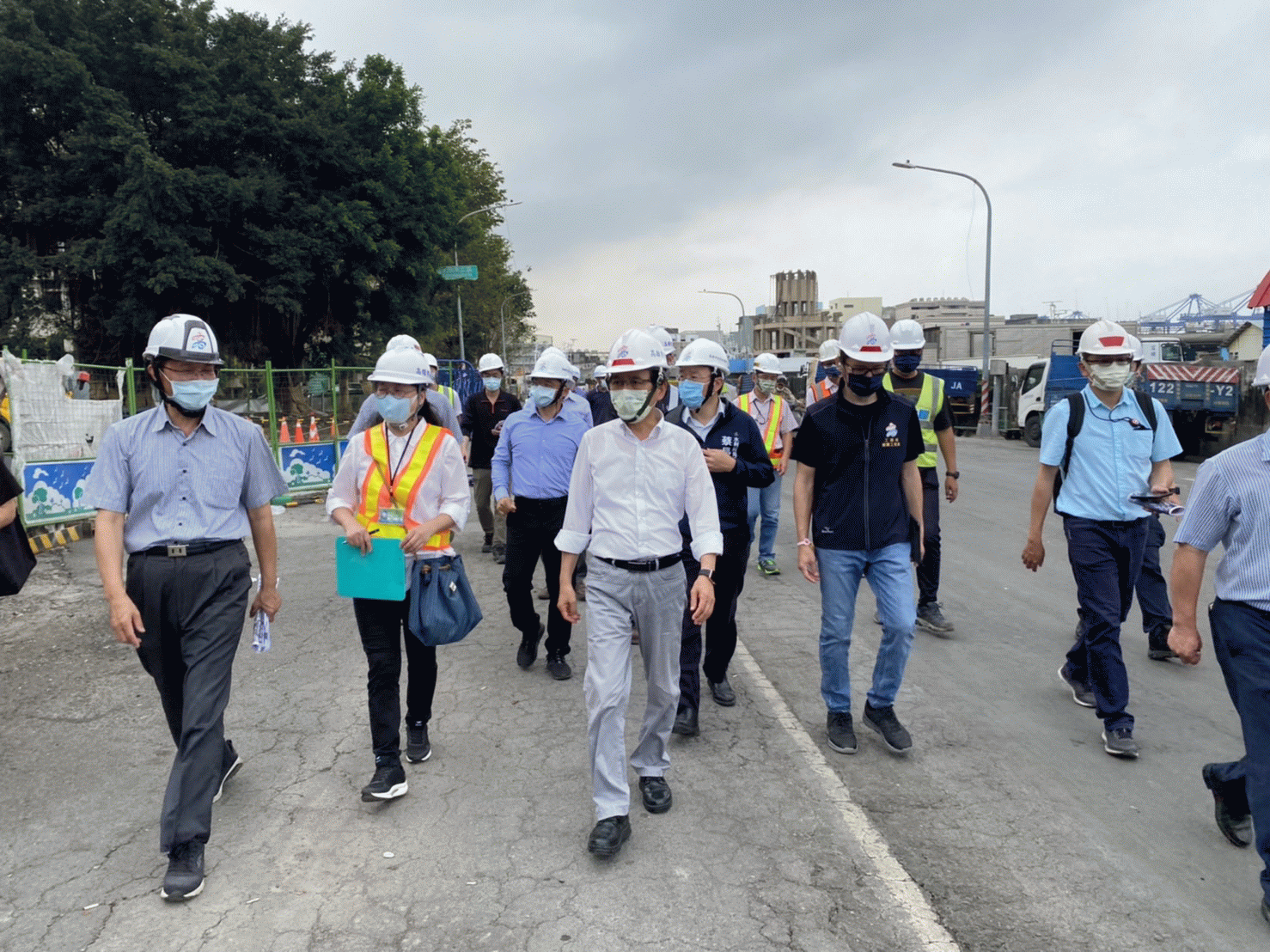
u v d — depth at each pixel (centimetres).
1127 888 311
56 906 309
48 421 997
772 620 667
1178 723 461
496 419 895
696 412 466
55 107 2544
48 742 452
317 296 3088
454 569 394
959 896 306
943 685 521
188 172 2469
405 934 289
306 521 1221
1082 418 438
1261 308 1834
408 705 418
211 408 347
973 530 1050
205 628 331
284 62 2939
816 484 426
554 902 305
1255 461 296
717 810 371
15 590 389
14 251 2484
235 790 395
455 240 3316
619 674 349
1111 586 426
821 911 298
